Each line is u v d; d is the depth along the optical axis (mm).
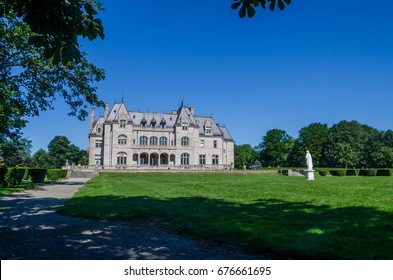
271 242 7500
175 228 9914
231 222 9977
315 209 12141
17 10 6168
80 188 27391
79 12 6117
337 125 104875
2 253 7242
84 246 7871
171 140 81000
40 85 29547
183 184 30562
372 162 92375
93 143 80375
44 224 10883
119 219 11844
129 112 81500
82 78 31391
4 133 27969
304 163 104438
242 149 138875
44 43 6223
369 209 11672
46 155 109250
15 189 25422
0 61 26031
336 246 7008
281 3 6164
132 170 65188
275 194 18484
